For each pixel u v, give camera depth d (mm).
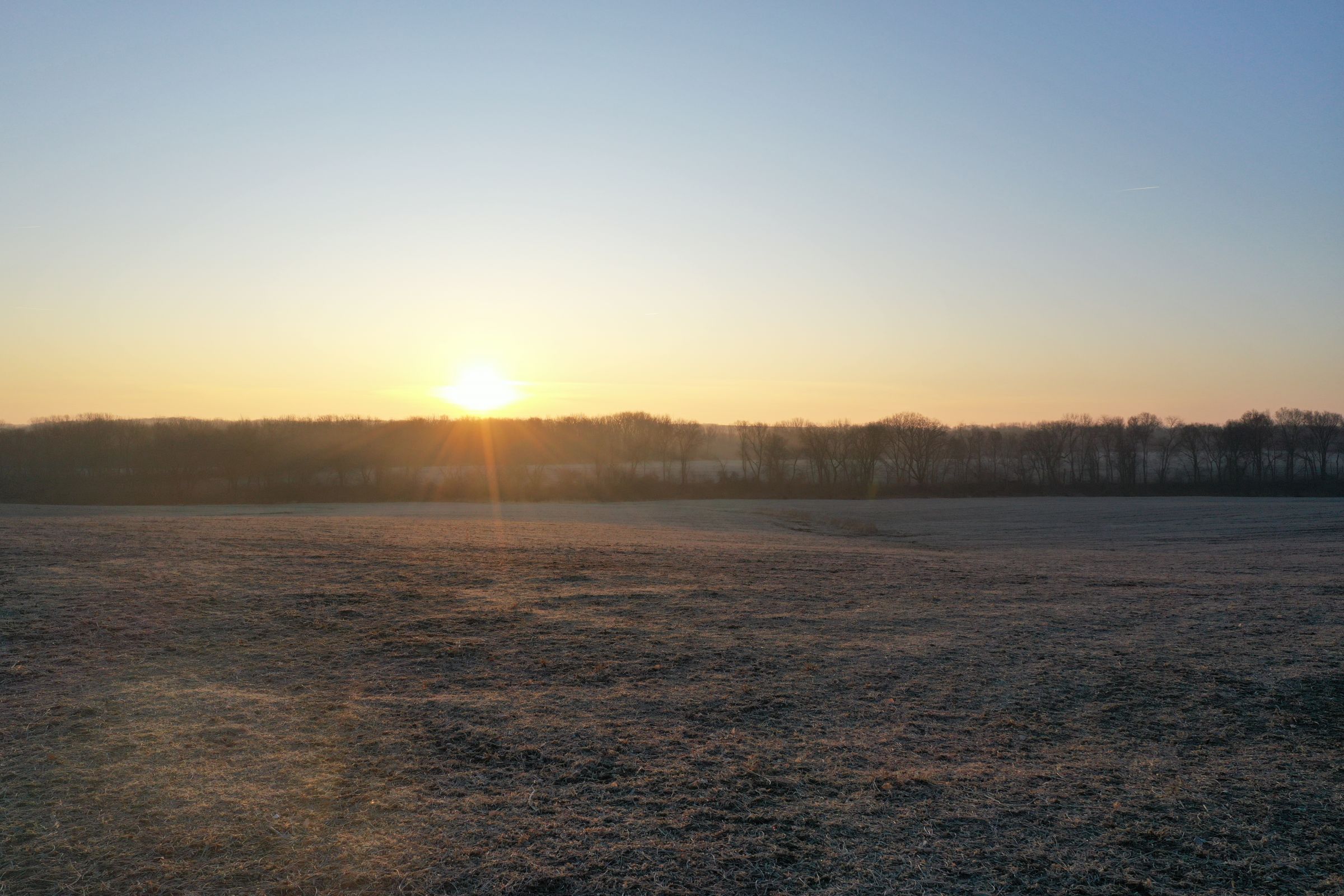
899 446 102562
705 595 17219
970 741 9016
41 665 10852
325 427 101938
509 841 6477
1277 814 7230
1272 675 11375
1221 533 44969
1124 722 9680
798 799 7402
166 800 7035
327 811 6926
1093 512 65188
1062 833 6816
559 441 111500
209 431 94812
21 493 80938
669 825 6812
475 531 30906
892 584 19500
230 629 13016
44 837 6352
